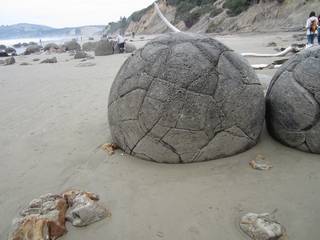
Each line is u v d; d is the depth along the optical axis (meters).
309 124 3.72
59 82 10.48
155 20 61.88
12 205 3.38
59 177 3.89
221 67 3.67
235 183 3.42
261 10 34.47
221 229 2.83
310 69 3.75
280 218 2.90
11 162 4.41
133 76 3.85
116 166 3.93
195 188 3.38
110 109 4.21
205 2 48.94
